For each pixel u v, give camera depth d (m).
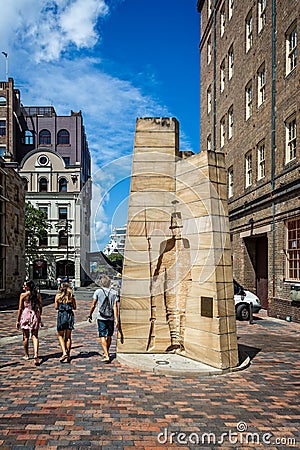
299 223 14.50
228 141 23.36
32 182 48.78
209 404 5.72
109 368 7.57
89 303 22.97
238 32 21.52
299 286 13.95
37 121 56.47
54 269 45.09
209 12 28.66
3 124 53.34
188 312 8.17
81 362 8.02
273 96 16.39
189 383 6.70
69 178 49.12
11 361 8.14
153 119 8.72
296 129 14.38
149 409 5.50
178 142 8.93
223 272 7.70
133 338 8.35
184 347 8.20
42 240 45.56
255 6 18.72
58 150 56.19
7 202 27.73
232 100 22.58
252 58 19.20
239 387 6.50
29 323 8.02
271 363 8.10
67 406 5.58
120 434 4.73
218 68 25.83
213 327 7.52
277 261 15.93
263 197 17.22
